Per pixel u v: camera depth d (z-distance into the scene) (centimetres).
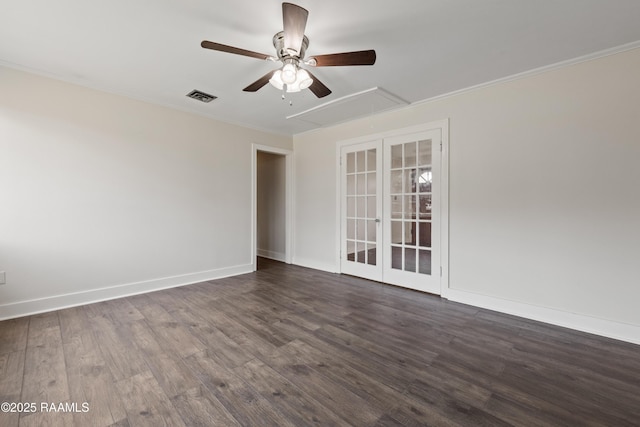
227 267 435
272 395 167
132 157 340
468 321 272
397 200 385
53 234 290
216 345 224
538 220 273
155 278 362
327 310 299
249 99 350
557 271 264
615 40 223
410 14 194
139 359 204
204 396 166
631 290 231
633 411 155
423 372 191
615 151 236
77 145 302
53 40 227
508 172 290
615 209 237
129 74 285
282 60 214
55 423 145
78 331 245
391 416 152
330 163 465
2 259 264
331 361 204
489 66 266
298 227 520
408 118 367
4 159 264
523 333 247
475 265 313
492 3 183
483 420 149
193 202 396
